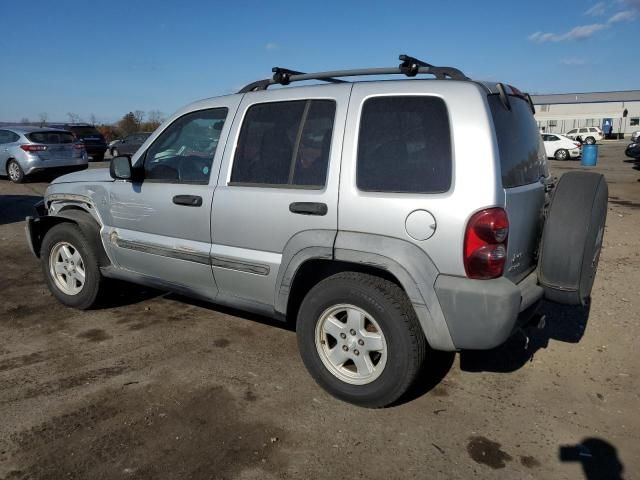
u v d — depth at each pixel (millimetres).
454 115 2988
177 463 2789
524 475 2752
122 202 4414
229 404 3357
